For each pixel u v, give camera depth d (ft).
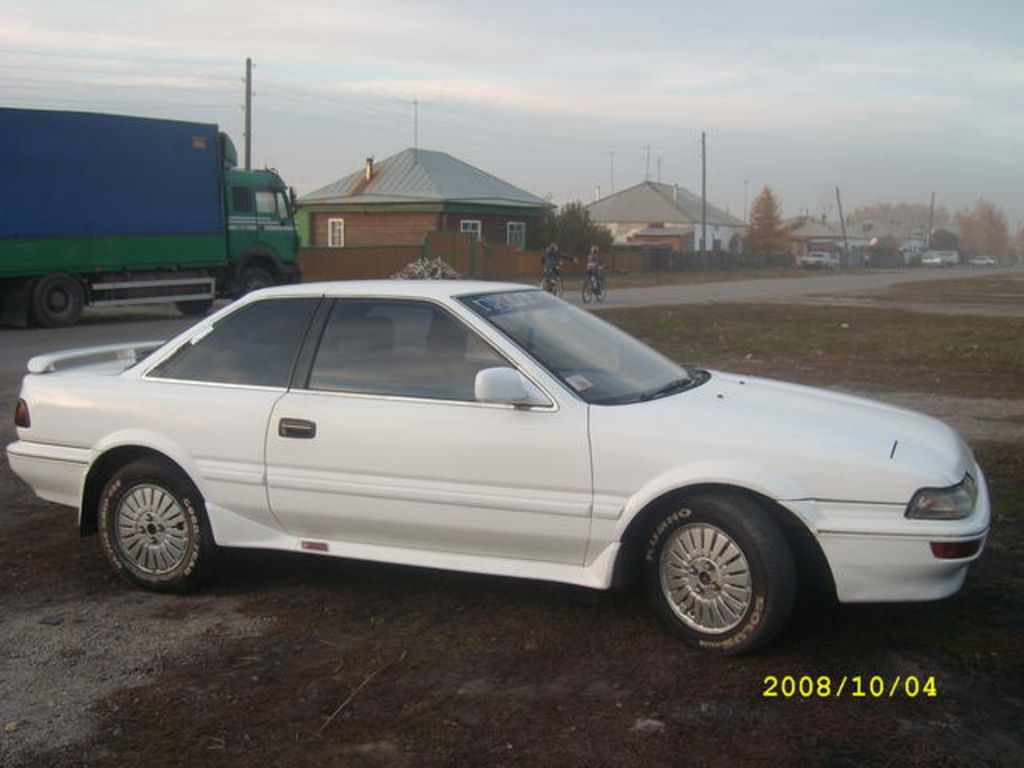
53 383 18.02
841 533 13.56
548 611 15.92
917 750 11.64
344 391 16.16
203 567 16.85
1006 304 103.14
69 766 11.55
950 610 15.66
